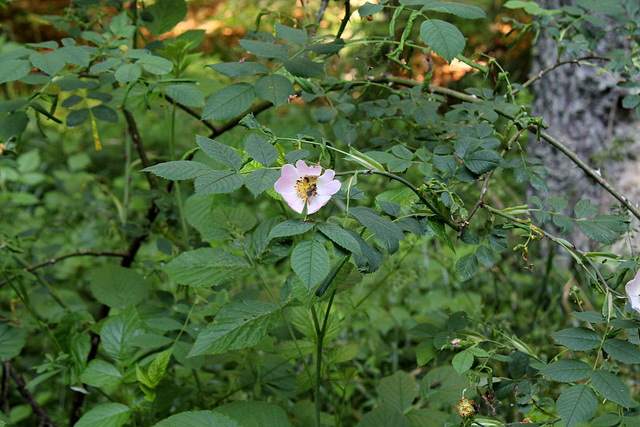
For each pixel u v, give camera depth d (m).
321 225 0.71
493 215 0.84
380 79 0.98
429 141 0.94
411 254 1.33
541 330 1.10
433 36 0.78
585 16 0.99
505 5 1.03
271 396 1.06
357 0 0.90
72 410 1.11
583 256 0.81
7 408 1.10
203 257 0.85
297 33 0.83
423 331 0.88
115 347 0.92
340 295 1.17
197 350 0.81
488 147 0.82
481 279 1.33
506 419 1.00
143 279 1.03
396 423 0.92
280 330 1.01
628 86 0.99
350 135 0.95
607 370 0.76
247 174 0.72
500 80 0.92
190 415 0.81
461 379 0.95
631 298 0.76
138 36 1.09
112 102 1.01
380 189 1.20
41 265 1.09
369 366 1.27
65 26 1.05
